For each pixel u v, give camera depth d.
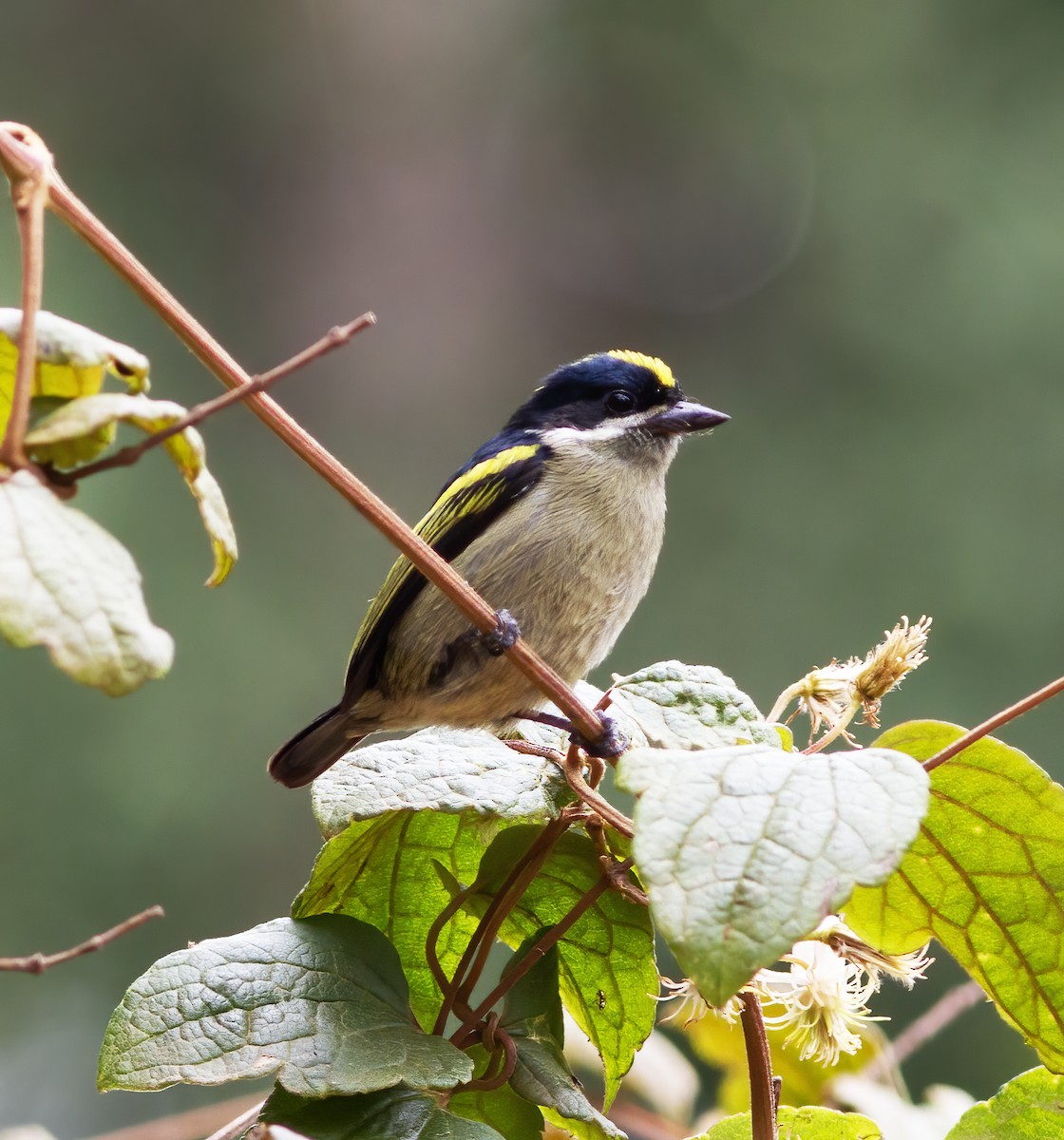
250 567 15.20
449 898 3.96
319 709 14.60
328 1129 3.19
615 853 3.83
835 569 15.19
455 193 19.67
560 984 3.88
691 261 18.53
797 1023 3.73
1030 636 14.41
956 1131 3.62
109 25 19.30
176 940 13.08
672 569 15.31
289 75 19.56
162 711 13.79
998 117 17.09
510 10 19.77
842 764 2.80
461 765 3.77
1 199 14.29
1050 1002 3.54
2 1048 12.38
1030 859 3.47
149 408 2.82
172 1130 5.03
